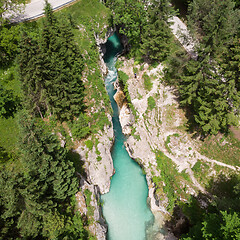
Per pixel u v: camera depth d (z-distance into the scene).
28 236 23.62
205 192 34.78
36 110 36.47
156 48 44.25
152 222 35.59
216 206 29.77
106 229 33.88
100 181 37.19
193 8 44.19
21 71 29.61
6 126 34.97
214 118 32.66
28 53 27.70
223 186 34.44
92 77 45.81
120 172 40.47
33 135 22.00
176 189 35.97
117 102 49.28
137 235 34.41
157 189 36.69
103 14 54.06
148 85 46.53
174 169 37.59
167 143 39.84
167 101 43.97
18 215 24.59
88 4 53.72
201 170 36.31
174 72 42.41
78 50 43.41
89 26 51.44
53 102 35.50
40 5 52.47
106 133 41.50
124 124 45.66
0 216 22.28
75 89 35.50
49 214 23.95
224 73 30.31
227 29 32.78
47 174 24.84
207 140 38.03
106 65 55.88
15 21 47.38
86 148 37.22
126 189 38.59
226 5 38.41
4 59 39.44
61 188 26.31
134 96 46.12
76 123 37.94
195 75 35.00
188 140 39.12
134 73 49.72
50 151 23.72
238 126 37.53
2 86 35.75
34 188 22.44
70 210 29.33
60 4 52.94
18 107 36.09
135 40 49.41
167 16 42.09
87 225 30.59
